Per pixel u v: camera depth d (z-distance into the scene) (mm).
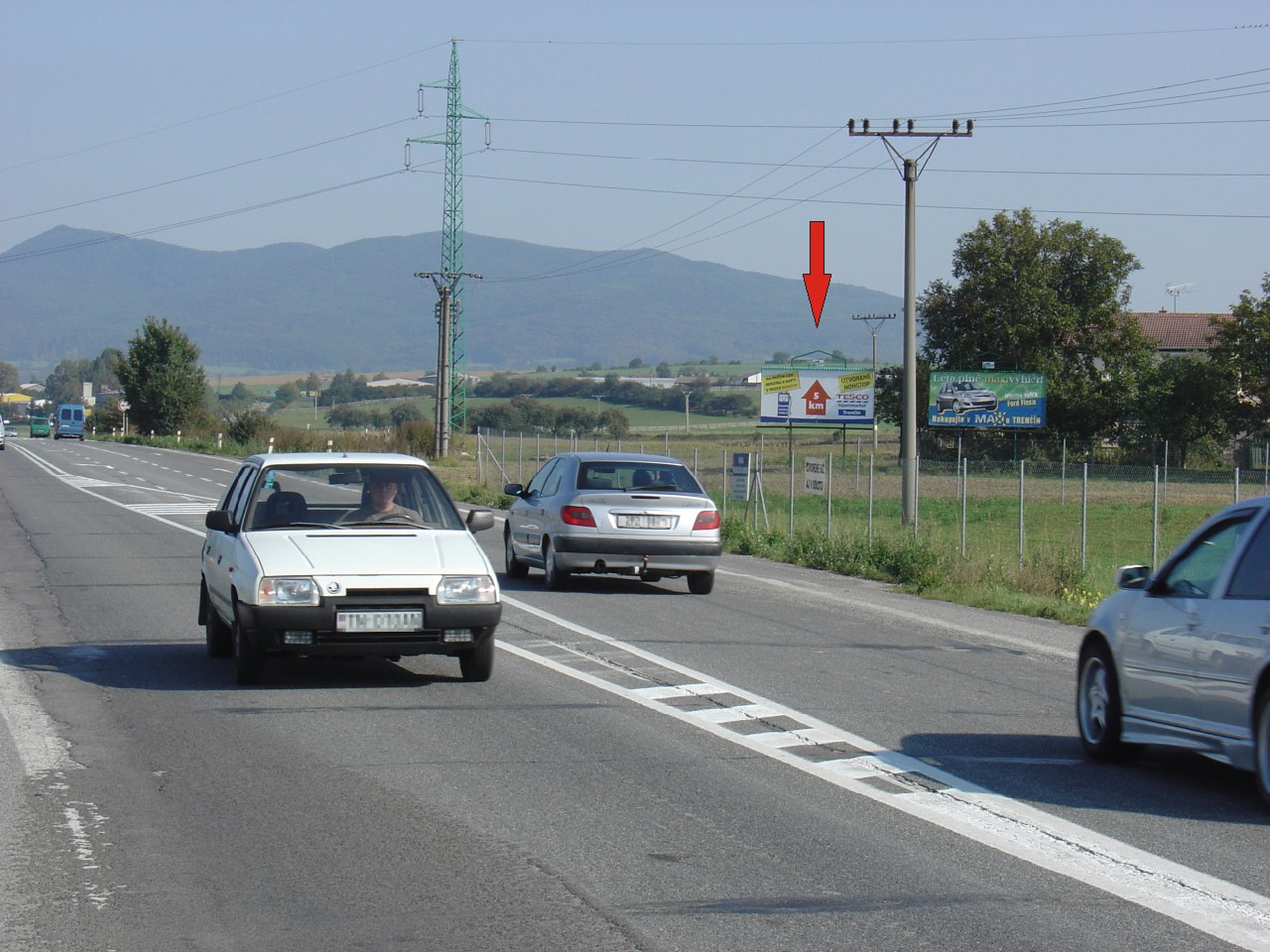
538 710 17172
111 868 10539
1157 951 8930
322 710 16953
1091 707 15172
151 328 183125
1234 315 116000
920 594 34094
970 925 9414
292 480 19953
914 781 13742
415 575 17984
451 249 128625
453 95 130000
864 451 131000
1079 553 43781
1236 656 12789
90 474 86125
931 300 123500
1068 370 118125
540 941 9008
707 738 15688
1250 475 95812
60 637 23109
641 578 34000
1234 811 12789
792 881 10406
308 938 9031
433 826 11812
